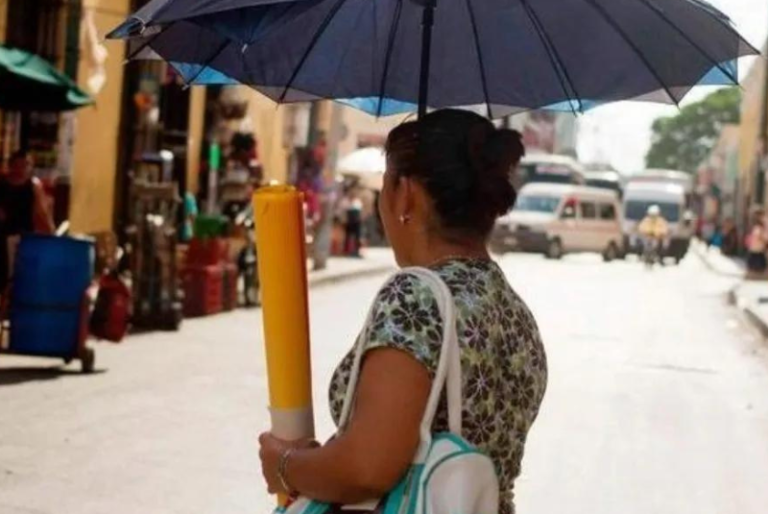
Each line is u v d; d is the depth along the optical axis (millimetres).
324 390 17000
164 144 35094
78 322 17094
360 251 52625
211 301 26516
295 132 42844
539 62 4961
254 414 15312
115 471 11891
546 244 67312
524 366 4035
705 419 17438
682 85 4770
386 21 5043
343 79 5129
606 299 39938
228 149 38375
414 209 4098
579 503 12141
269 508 10961
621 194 86062
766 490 13125
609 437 15594
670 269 65875
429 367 3758
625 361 23672
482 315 3893
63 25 28141
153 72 32469
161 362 19000
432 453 3736
